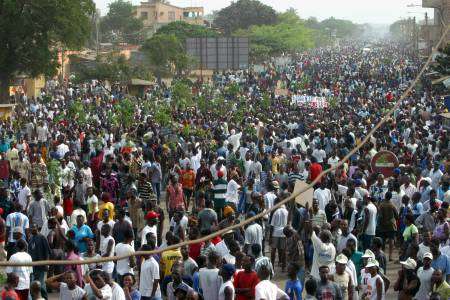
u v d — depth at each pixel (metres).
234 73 87.94
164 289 15.09
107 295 12.86
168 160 28.03
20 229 16.50
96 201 19.94
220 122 38.59
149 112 44.25
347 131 31.86
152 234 15.08
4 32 59.12
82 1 63.00
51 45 64.12
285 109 48.22
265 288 12.75
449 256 15.91
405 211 19.45
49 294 17.31
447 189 20.98
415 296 14.45
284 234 17.03
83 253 16.25
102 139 29.69
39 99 57.34
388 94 54.94
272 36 146.12
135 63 87.31
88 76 72.81
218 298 13.77
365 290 14.01
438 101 51.22
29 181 23.27
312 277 14.41
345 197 20.36
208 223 18.30
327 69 105.50
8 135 30.66
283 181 23.34
